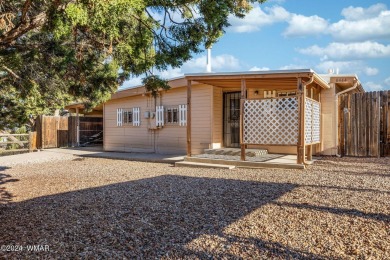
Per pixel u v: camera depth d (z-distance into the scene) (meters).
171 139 12.92
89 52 5.95
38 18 3.77
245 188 5.87
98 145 19.55
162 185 6.39
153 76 5.40
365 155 10.53
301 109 8.16
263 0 5.31
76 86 7.00
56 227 3.89
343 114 10.91
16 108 16.73
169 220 4.09
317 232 3.50
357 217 3.97
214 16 4.88
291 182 6.32
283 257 2.91
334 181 6.30
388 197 4.93
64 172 8.65
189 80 9.77
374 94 10.35
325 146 11.09
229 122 12.24
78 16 3.07
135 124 14.26
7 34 3.86
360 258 2.86
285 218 4.00
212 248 3.16
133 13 3.76
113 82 7.02
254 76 8.73
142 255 3.05
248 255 2.98
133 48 4.58
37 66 7.05
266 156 10.37
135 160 11.41
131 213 4.43
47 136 17.42
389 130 10.19
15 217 4.34
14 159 12.22
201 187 6.09
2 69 6.78
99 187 6.34
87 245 3.32
